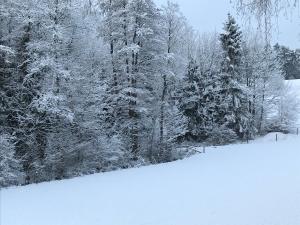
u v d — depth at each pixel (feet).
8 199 57.67
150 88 126.00
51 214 46.24
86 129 100.89
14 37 89.66
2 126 87.15
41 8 88.63
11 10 86.99
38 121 88.28
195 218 40.01
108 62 119.14
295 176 63.82
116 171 93.91
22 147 89.51
